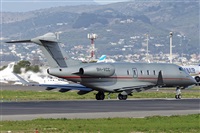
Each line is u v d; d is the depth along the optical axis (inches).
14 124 4153.5
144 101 6446.9
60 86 6889.8
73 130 3929.6
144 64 7283.5
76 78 6791.3
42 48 6663.4
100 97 7042.3
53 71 6683.1
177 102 6314.0
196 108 5590.6
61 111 5093.5
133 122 4362.7
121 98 7007.9
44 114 4842.5
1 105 5620.1
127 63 7199.8
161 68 7347.4
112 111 5167.3
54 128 4005.9
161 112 5167.3
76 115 4813.0
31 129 3946.9
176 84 7436.0
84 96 7662.4
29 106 5516.7
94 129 3971.5
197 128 4126.5
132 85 7101.4
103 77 6919.3
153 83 7283.5
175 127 4126.5
